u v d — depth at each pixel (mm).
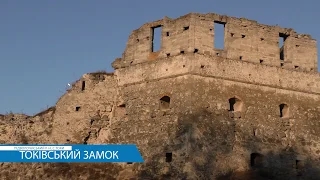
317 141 39062
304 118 39062
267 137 37312
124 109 40062
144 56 39250
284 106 38844
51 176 40062
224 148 35688
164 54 38094
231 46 37844
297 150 38094
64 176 39594
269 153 37000
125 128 38812
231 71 37406
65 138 41625
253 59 38344
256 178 35719
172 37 37938
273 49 39156
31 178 40812
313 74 40188
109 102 40688
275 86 38562
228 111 36625
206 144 35250
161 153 36000
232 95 37031
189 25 37156
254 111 37375
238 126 36594
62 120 42312
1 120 44844
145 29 39594
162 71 37875
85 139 40938
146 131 37406
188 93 36062
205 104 36094
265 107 37844
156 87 37875
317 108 39812
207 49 37156
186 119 35656
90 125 40969
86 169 39188
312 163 38344
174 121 36125
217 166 35094
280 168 37062
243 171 35688
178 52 37375
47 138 42531
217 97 36562
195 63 36562
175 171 34969
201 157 34844
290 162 37562
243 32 38406
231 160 35625
